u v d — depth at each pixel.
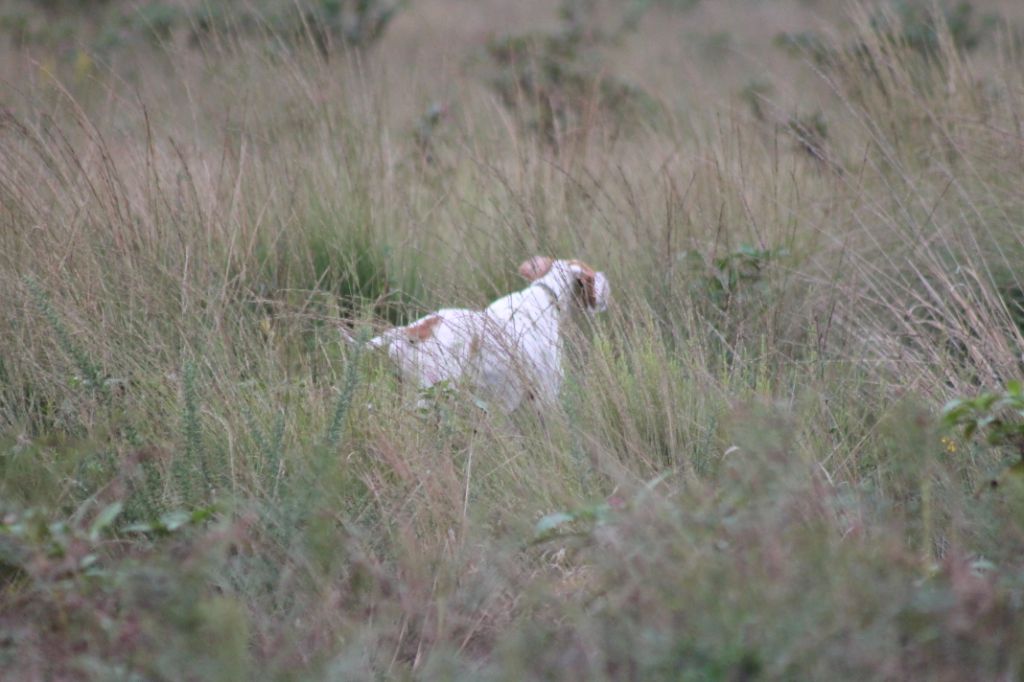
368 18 32.47
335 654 10.05
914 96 21.55
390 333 15.20
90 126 17.62
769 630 8.77
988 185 18.38
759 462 10.52
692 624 9.00
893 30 23.92
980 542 11.24
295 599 10.59
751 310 16.69
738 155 21.12
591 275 16.58
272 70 22.16
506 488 12.61
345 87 22.34
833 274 17.88
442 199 20.58
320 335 15.67
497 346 14.77
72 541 10.59
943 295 16.92
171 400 13.71
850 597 9.03
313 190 19.53
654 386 14.20
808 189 21.09
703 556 9.46
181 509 11.98
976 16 33.47
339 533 11.46
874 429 13.52
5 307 14.77
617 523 10.30
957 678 8.97
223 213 17.92
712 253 17.59
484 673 9.58
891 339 15.13
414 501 12.16
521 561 11.19
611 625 9.38
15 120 17.27
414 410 13.68
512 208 18.95
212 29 23.45
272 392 13.70
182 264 16.38
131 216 16.66
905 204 18.38
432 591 10.72
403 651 10.33
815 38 30.59
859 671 8.67
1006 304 17.30
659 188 20.61
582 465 12.57
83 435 13.04
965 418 12.24
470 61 28.23
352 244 18.56
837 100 23.62
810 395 13.25
